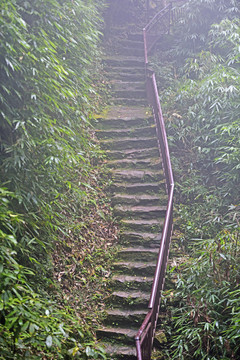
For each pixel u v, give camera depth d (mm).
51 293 3848
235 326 3188
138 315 4031
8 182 3193
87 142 5336
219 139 5578
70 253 4453
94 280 4410
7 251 2570
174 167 5891
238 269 3732
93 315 4059
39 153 3633
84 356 3484
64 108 4410
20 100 3496
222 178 5602
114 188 5555
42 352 3072
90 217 5047
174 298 4156
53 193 3783
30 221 3281
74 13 4566
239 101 5609
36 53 3578
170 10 9320
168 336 3996
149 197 5395
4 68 3049
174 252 4801
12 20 3002
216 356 3572
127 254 4730
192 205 5422
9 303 2469
